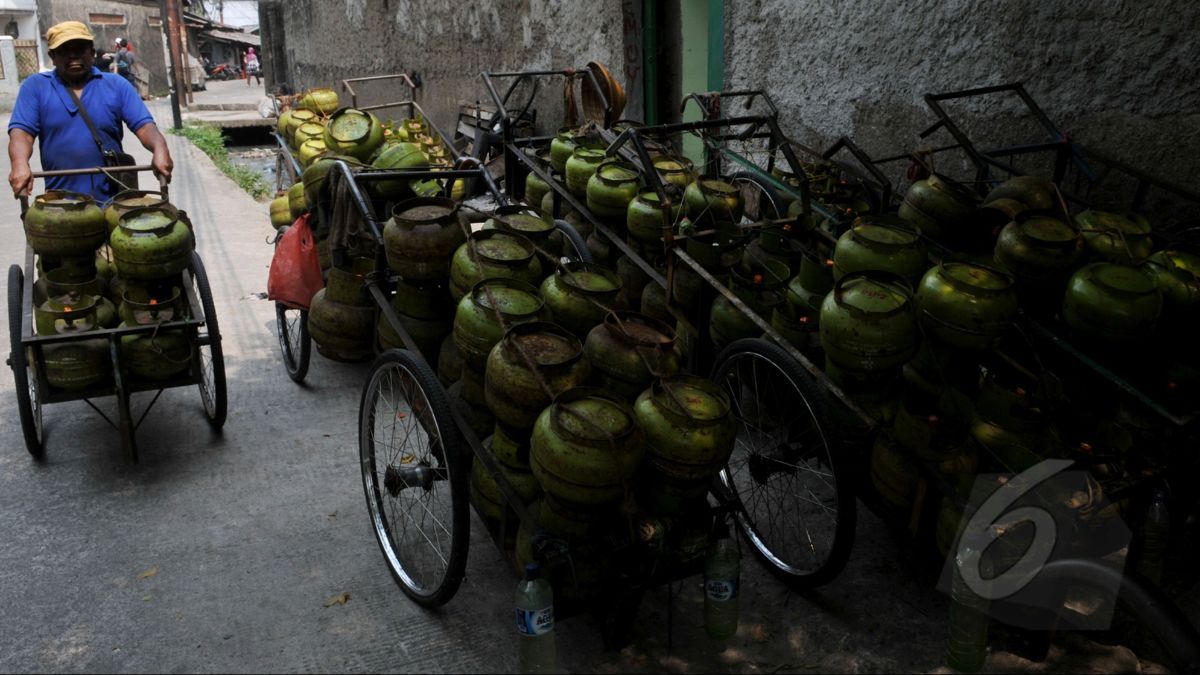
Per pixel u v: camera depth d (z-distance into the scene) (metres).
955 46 5.15
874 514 3.34
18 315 3.92
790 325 3.40
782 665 2.81
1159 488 2.80
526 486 2.79
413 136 7.36
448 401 2.91
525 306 2.97
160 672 2.76
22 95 4.57
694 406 2.58
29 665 2.78
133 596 3.11
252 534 3.50
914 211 3.60
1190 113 4.03
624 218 4.41
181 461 4.06
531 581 2.53
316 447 4.20
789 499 3.78
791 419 3.55
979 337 2.78
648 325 3.01
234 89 38.53
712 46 7.43
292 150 6.78
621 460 2.43
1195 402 2.80
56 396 3.80
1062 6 4.52
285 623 2.99
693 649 2.88
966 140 4.16
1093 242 3.18
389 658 2.83
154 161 4.58
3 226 8.39
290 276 4.55
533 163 5.15
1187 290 2.98
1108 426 2.94
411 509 3.67
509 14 10.10
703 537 2.69
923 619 3.02
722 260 3.80
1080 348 2.93
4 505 3.68
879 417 3.05
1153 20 4.12
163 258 3.82
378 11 14.13
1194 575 2.98
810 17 6.22
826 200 4.70
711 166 5.39
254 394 4.81
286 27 20.34
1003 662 2.81
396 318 3.48
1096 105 4.43
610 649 2.83
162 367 3.89
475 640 2.92
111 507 3.67
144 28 33.88
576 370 2.70
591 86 5.85
